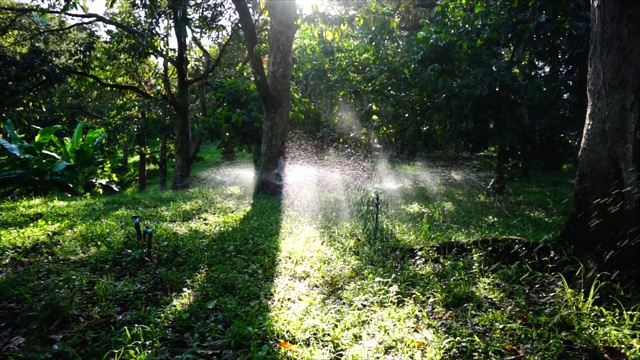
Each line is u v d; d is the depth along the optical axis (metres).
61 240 5.61
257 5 13.00
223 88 15.08
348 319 3.34
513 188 11.46
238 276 4.30
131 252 4.90
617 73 3.82
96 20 12.67
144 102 18.34
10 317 3.48
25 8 12.68
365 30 9.80
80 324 3.36
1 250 5.16
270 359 2.83
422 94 8.98
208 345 3.06
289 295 3.87
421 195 9.48
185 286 4.15
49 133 14.62
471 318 3.42
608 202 3.96
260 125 14.38
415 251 4.98
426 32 8.77
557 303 3.51
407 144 12.20
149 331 3.19
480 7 8.12
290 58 10.32
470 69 8.23
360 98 11.18
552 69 8.46
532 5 7.61
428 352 2.87
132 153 27.52
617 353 2.86
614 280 3.73
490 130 8.52
